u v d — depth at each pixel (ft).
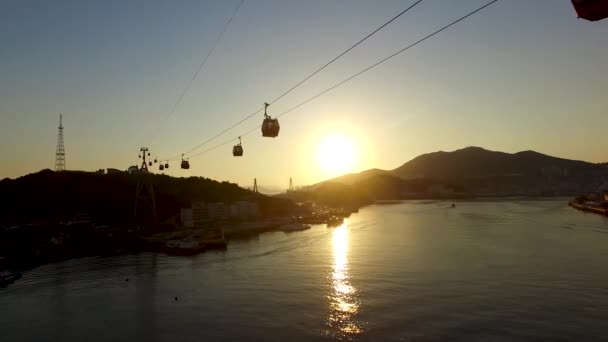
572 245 279.28
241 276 219.00
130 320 153.38
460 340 128.36
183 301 175.22
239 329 142.41
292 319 150.51
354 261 248.93
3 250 279.90
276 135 84.64
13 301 179.11
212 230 423.64
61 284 207.21
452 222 476.95
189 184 586.86
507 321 141.69
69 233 325.42
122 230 368.07
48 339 137.18
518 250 265.13
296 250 304.50
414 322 143.54
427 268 221.05
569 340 126.21
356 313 154.40
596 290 172.35
